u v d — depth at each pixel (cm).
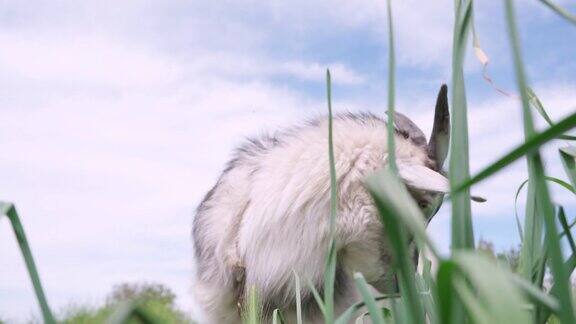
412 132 487
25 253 120
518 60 118
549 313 156
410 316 134
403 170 423
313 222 430
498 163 88
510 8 116
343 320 162
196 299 507
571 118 79
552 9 118
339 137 443
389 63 155
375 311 143
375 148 444
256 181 465
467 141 141
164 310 589
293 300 440
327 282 171
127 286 684
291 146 459
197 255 523
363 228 434
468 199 136
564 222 175
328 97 175
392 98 154
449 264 74
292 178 439
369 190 98
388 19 156
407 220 88
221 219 495
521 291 141
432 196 432
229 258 470
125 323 113
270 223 439
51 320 120
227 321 490
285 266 434
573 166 170
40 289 121
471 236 135
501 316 60
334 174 176
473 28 155
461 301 117
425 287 170
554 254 109
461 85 143
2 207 115
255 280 443
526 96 117
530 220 163
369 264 446
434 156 469
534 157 113
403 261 109
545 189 112
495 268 65
